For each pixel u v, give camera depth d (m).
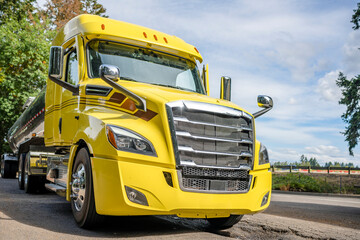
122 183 4.35
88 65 5.89
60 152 7.64
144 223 5.75
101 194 4.51
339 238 5.66
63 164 6.81
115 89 5.09
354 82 41.38
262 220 6.77
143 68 6.17
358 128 41.53
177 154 4.54
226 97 7.00
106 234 4.75
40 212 6.18
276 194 17.59
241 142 5.06
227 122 5.04
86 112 5.30
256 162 5.23
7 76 21.22
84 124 5.16
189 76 6.70
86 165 4.91
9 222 5.07
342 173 30.72
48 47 22.55
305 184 21.69
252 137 5.23
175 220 6.33
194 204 4.57
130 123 4.70
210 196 4.69
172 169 4.52
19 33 22.27
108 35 6.09
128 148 4.44
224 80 7.04
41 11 31.12
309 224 6.76
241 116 5.20
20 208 6.49
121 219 5.93
